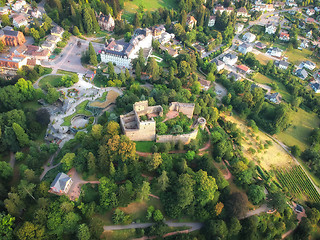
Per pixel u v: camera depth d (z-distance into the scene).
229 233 148.75
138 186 148.75
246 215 160.50
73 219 133.00
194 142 178.25
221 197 160.00
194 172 160.75
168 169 160.62
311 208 177.88
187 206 150.00
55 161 172.62
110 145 153.75
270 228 157.88
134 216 146.50
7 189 155.25
